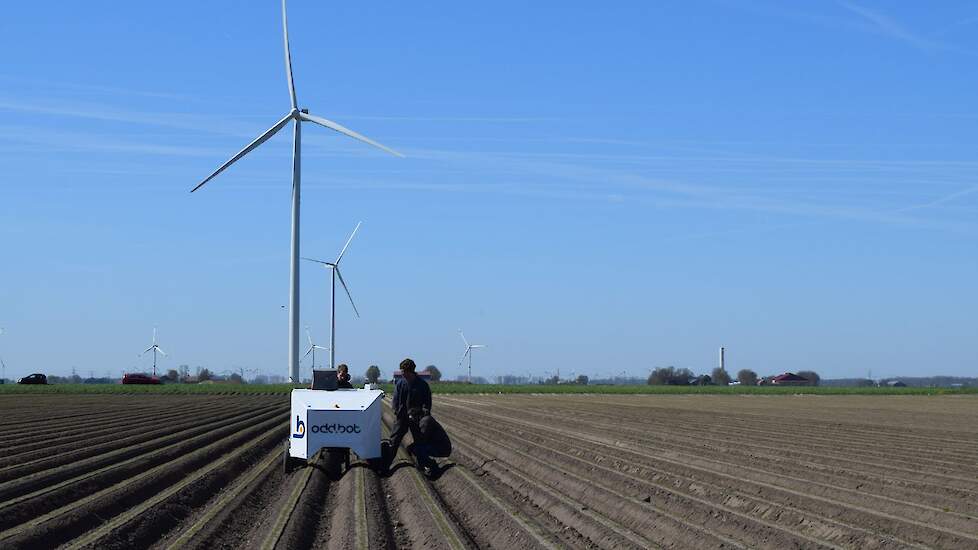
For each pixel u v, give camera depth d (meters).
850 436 38.66
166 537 17.03
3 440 34.22
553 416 53.69
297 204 66.06
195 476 24.19
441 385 120.94
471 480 23.38
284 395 90.00
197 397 83.06
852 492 20.81
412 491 21.45
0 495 19.84
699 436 38.09
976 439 37.44
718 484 22.62
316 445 24.72
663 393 112.88
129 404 66.62
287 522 17.81
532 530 16.89
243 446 33.09
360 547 15.74
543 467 26.08
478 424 45.94
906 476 24.61
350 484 22.97
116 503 19.55
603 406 69.38
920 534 16.59
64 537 16.47
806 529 17.39
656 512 18.34
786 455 29.91
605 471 25.02
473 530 17.92
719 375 168.00
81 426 42.38
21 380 115.94
